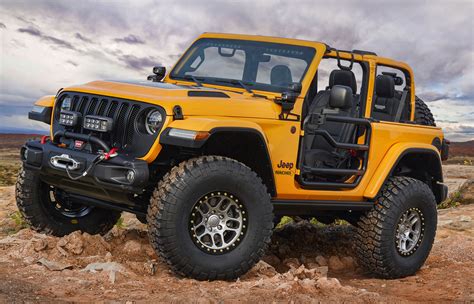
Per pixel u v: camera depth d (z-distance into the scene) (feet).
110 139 16.44
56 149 16.93
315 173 18.92
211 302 13.43
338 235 25.76
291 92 18.20
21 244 17.57
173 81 20.22
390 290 18.11
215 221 15.96
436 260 22.67
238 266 16.20
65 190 18.78
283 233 25.14
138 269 16.29
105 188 16.15
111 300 13.21
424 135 22.03
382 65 21.29
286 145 17.98
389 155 20.48
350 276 20.97
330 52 19.72
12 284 13.71
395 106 22.21
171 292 14.39
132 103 16.21
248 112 17.06
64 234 19.86
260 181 16.39
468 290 17.66
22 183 18.89
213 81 19.61
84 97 17.33
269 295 14.07
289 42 19.76
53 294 13.39
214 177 15.60
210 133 15.33
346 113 20.66
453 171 44.47
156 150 15.76
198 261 15.67
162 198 15.28
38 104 18.83
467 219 29.96
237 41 20.31
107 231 20.93
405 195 20.24
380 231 19.92
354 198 19.94
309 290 14.71
